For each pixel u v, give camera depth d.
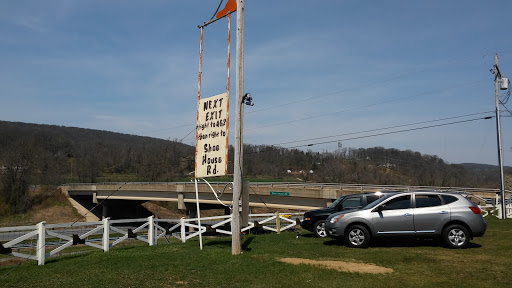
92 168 85.44
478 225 11.34
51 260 11.58
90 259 11.11
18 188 68.62
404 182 71.25
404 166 80.81
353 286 7.43
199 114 12.80
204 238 17.53
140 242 24.55
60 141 94.38
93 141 122.38
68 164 86.38
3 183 68.19
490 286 7.29
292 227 19.92
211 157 12.19
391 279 7.91
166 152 82.00
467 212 11.44
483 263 9.33
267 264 9.55
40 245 10.75
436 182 68.31
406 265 9.25
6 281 8.62
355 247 12.01
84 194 71.69
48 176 77.00
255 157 81.88
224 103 12.02
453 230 11.42
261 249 12.08
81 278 8.69
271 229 18.95
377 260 9.88
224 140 11.86
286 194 39.00
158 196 57.97
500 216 25.91
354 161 86.38
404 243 12.77
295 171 87.25
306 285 7.57
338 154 88.44
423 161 80.06
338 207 15.80
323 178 74.12
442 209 11.59
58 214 68.81
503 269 8.65
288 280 7.98
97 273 9.17
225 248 12.54
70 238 11.80
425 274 8.31
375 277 8.10
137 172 85.75
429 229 11.55
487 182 72.25
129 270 9.39
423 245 12.22
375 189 36.94
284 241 14.42
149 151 86.88
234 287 7.60
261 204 42.28
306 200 38.06
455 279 7.86
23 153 70.25
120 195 64.12
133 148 94.56
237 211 11.21
